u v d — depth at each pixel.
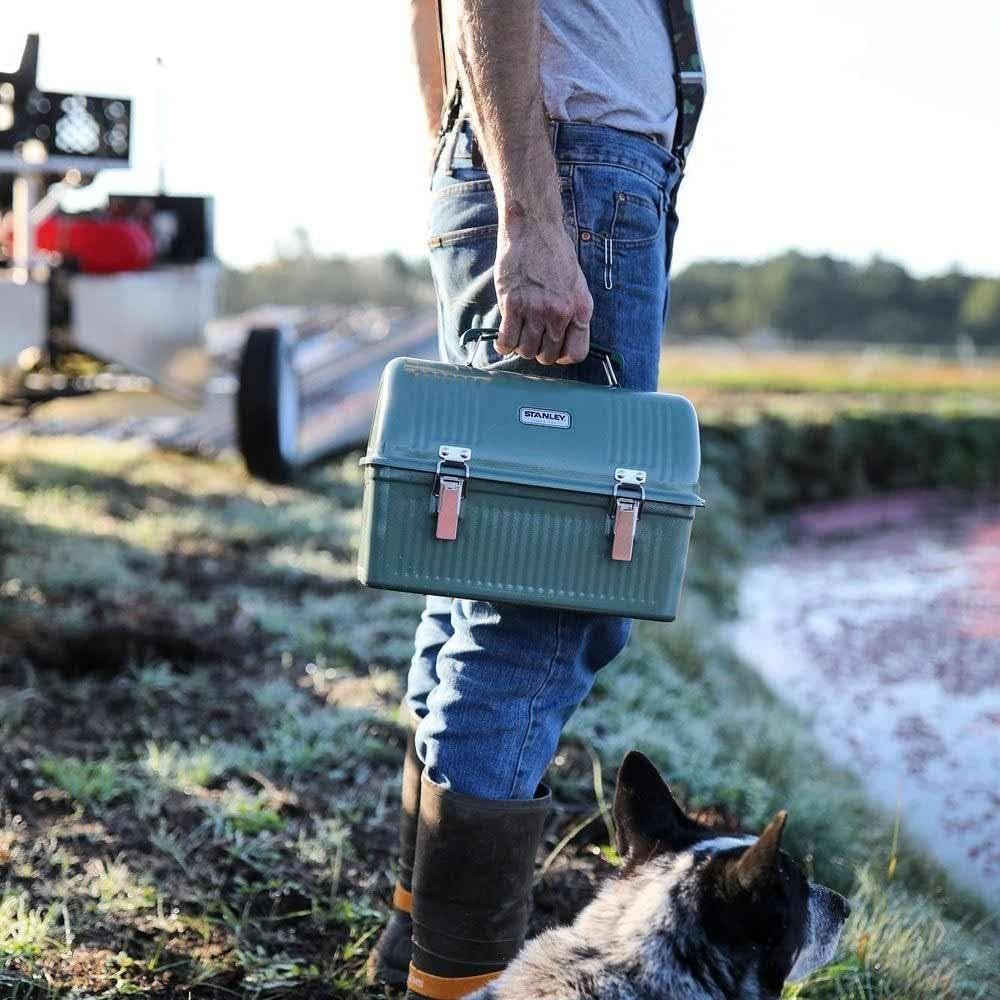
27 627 5.02
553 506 2.18
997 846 4.84
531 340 2.19
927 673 7.89
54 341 7.99
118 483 8.91
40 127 7.54
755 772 4.73
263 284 49.25
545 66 2.29
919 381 31.00
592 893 3.31
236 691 4.74
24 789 3.62
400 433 2.16
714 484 13.49
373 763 4.17
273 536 7.62
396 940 2.76
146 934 2.92
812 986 2.88
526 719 2.35
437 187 2.44
